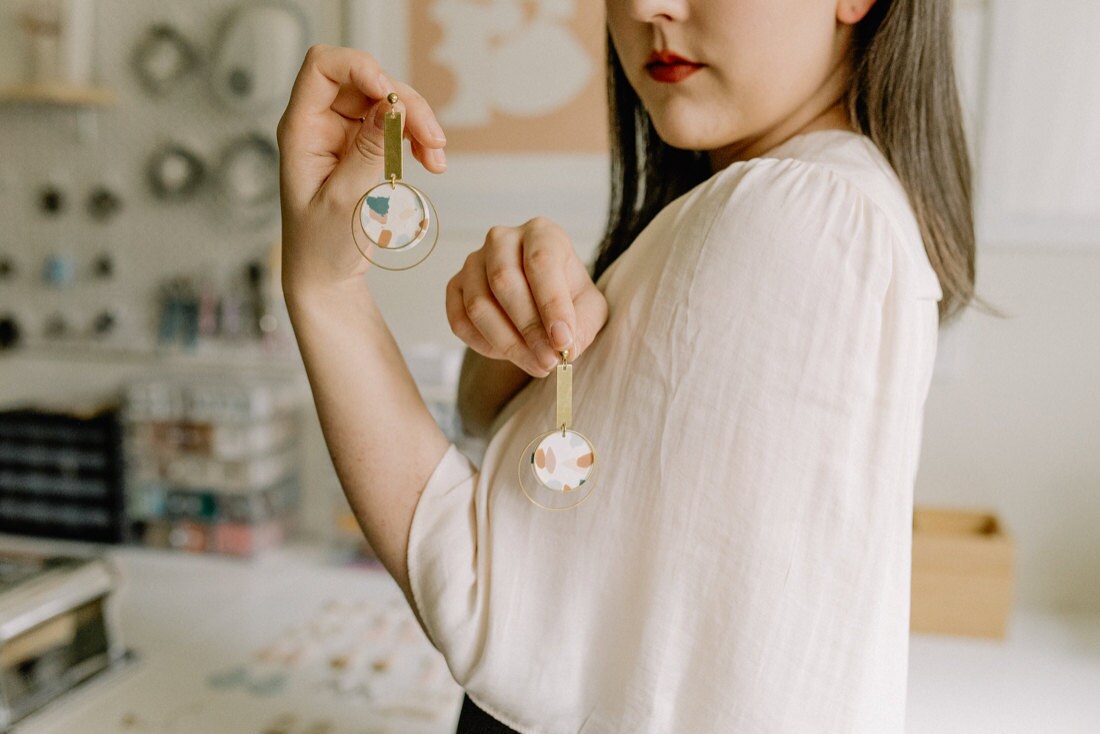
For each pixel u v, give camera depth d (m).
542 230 0.41
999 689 1.41
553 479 0.39
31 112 2.10
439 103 1.83
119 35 2.01
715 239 0.38
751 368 0.36
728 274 0.37
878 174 0.41
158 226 2.08
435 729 1.24
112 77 2.03
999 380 1.71
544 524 0.39
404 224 0.41
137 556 1.98
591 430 0.39
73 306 2.16
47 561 1.42
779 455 0.35
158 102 2.02
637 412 0.38
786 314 0.36
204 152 2.01
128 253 2.11
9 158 2.13
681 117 0.44
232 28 1.94
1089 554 1.72
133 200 2.08
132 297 2.12
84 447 2.02
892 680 0.38
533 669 0.39
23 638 1.27
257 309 2.05
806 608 0.35
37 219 2.14
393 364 0.46
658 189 0.64
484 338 0.41
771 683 0.35
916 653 1.53
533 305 0.38
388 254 1.89
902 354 0.36
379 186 0.40
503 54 1.80
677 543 0.36
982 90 1.62
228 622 1.62
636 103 0.65
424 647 1.50
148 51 1.99
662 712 0.36
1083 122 1.60
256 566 1.92
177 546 2.00
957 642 1.57
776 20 0.41
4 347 2.20
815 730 0.35
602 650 0.38
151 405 1.98
